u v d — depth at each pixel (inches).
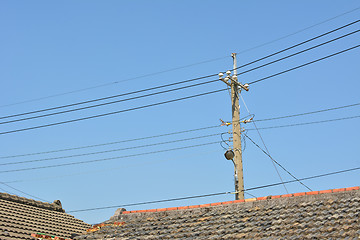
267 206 484.1
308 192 468.1
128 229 526.9
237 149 743.1
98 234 533.6
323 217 415.2
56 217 922.1
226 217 485.7
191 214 524.7
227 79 764.0
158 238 473.7
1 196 869.2
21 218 817.5
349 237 366.3
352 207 417.7
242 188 724.0
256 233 421.7
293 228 412.2
